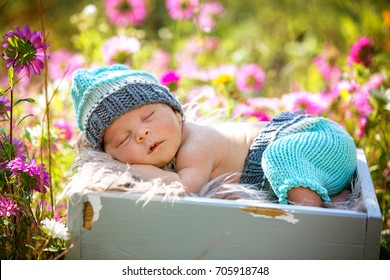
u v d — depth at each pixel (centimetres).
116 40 286
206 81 297
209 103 264
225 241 146
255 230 145
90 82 176
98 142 177
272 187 168
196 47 367
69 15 441
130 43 285
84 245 150
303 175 164
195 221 146
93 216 149
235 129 192
